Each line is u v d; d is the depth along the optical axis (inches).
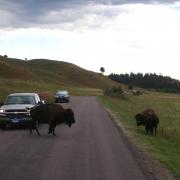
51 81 7524.6
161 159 575.2
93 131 901.2
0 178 439.2
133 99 3186.5
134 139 789.2
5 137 784.3
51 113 810.2
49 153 601.9
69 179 437.1
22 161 539.2
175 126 1173.1
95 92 5438.0
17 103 973.2
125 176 456.8
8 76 6323.8
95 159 558.3
